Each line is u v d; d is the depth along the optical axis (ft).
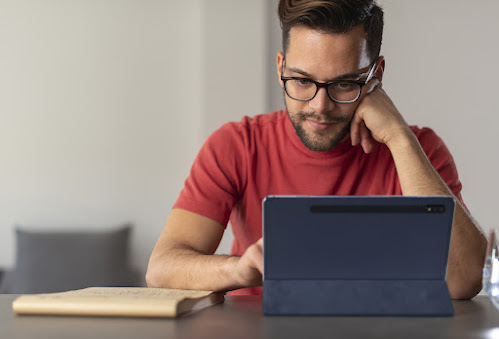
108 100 13.14
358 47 4.58
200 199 5.20
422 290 2.99
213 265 3.95
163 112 13.15
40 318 2.92
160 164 13.16
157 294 3.32
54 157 13.12
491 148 11.89
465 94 11.94
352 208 3.00
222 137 5.56
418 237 3.01
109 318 2.92
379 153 5.45
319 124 4.83
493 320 2.88
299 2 4.56
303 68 4.59
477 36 11.92
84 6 13.14
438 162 5.40
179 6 13.12
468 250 4.09
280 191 5.44
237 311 3.15
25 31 13.12
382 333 2.55
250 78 12.68
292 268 3.02
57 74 13.14
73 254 11.40
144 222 13.14
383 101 4.95
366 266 3.01
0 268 12.88
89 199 13.14
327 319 2.87
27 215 13.04
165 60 13.16
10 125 13.10
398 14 12.03
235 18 12.67
